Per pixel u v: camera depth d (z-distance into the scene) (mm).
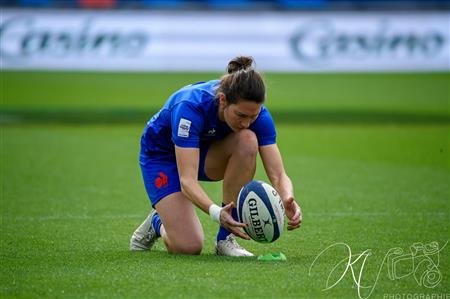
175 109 19047
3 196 29406
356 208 27141
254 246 21125
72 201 28609
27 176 34188
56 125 55156
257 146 19406
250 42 70500
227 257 19328
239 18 70375
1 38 67312
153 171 19984
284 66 70812
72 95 68438
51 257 19578
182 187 18750
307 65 70812
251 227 17734
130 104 63938
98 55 68500
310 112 61719
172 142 19891
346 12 70812
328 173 35406
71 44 68188
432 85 77500
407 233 22688
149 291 16094
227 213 17938
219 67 70125
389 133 51875
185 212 19656
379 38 70875
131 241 20656
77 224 24469
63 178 33844
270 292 16000
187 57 69812
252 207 17672
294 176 34562
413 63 71125
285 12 70688
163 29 69438
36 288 16469
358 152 42938
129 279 17016
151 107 62531
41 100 65625
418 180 33312
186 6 75500
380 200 28688
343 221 24766
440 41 71250
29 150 42750
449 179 33594
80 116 58688
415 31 71000
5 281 17062
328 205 27766
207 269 17812
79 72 81062
